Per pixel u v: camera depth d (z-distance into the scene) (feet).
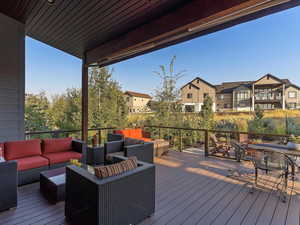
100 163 15.19
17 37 13.83
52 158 11.41
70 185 6.88
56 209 7.86
